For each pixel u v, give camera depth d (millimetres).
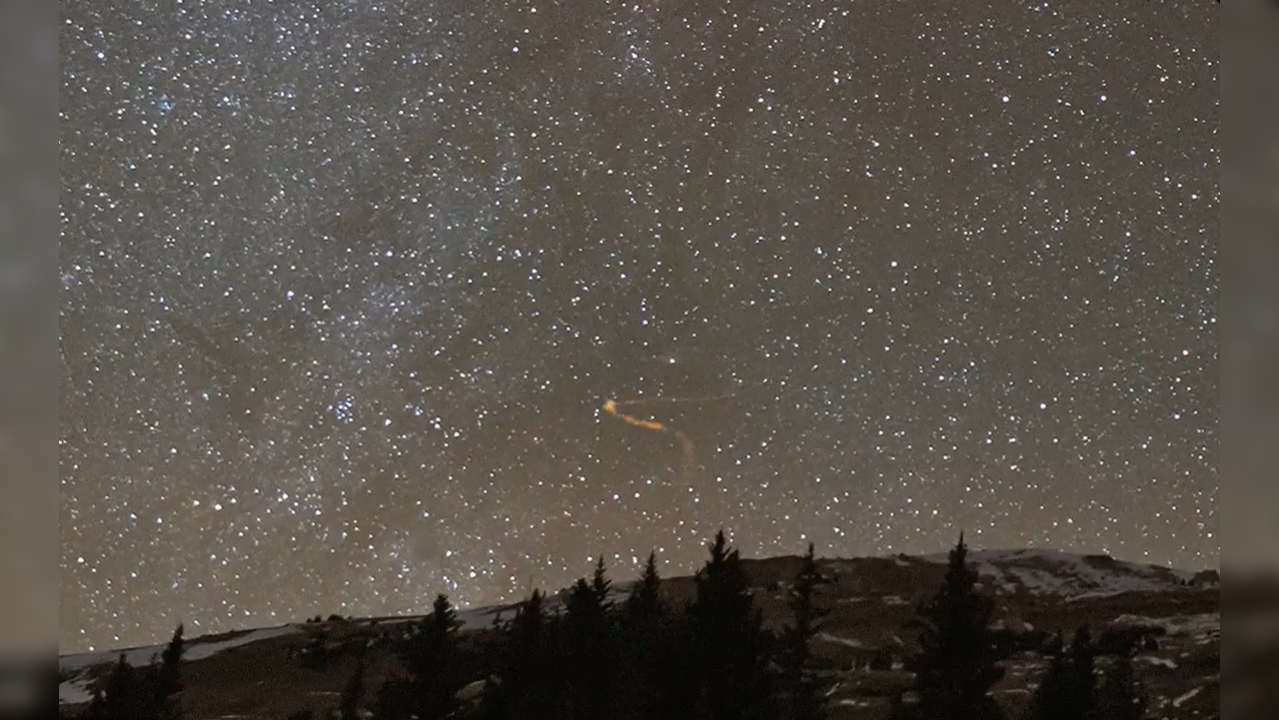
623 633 15984
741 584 15148
